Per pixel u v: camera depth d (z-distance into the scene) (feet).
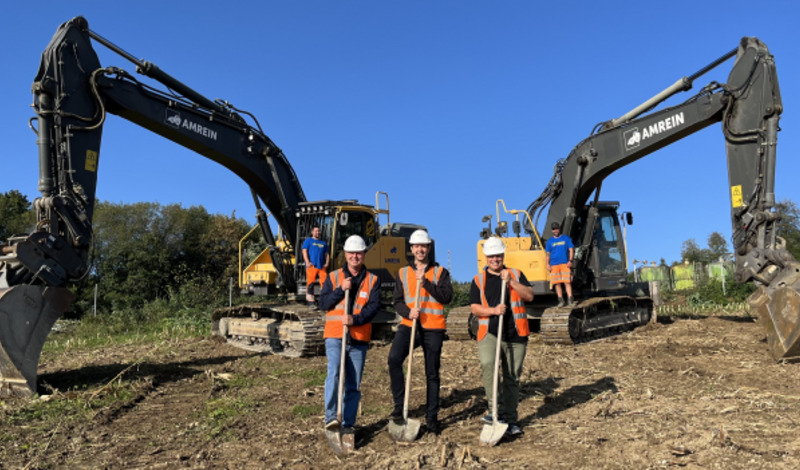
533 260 39.63
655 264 111.34
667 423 17.89
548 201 42.47
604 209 44.75
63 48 26.71
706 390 22.35
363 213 39.63
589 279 42.16
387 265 40.78
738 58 32.30
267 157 37.65
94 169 27.55
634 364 28.58
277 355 35.42
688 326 44.19
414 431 16.96
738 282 31.14
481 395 22.79
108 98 28.68
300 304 39.32
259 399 23.25
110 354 37.40
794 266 27.53
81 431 18.98
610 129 38.22
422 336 17.70
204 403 22.88
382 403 21.91
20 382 23.65
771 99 30.66
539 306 41.68
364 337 17.33
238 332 41.14
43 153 25.89
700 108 33.65
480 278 17.46
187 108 32.99
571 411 19.92
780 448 15.11
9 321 23.41
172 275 120.88
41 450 17.06
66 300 25.52
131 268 119.24
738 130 31.91
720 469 13.84
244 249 116.47
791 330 26.27
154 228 129.39
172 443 17.63
